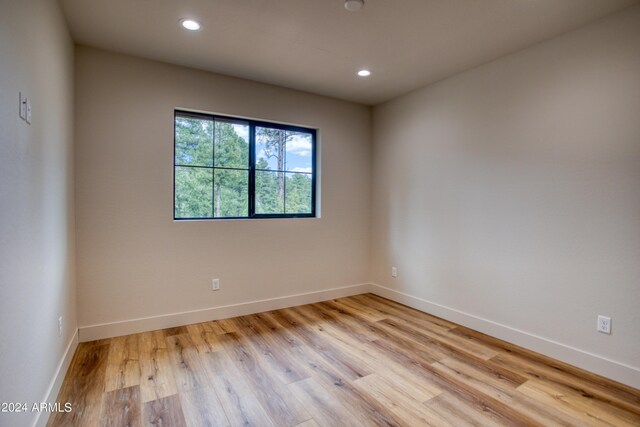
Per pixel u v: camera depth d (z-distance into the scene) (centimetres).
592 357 231
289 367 238
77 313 269
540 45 259
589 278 233
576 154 238
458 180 323
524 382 219
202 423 177
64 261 224
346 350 266
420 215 365
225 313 335
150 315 299
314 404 195
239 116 338
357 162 422
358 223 427
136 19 231
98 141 275
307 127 388
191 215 324
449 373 231
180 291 312
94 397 198
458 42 261
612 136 220
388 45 266
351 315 349
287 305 374
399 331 306
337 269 411
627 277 215
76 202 267
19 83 139
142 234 294
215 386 212
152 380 218
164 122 301
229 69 315
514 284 278
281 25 238
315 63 301
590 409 191
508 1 207
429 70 314
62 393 201
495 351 265
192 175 324
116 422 176
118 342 274
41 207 170
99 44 267
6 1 126
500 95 286
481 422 179
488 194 296
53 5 197
